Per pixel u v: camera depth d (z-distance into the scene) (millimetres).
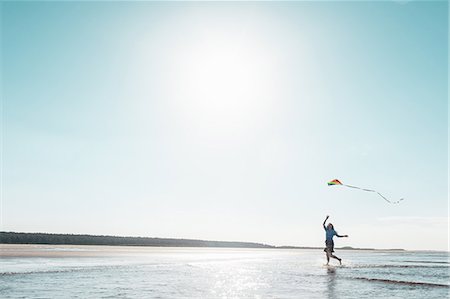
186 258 40531
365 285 17625
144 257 40719
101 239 114125
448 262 41469
